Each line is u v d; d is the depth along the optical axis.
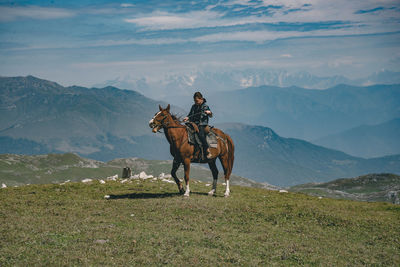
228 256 10.59
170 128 17.97
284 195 23.69
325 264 10.51
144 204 16.83
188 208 16.20
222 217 15.35
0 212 14.96
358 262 10.97
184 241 11.68
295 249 11.68
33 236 11.39
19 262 9.22
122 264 9.45
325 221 15.72
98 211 15.53
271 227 14.41
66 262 9.33
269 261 10.59
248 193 23.33
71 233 11.84
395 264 10.96
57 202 17.36
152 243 11.25
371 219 16.27
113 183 24.73
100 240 11.19
